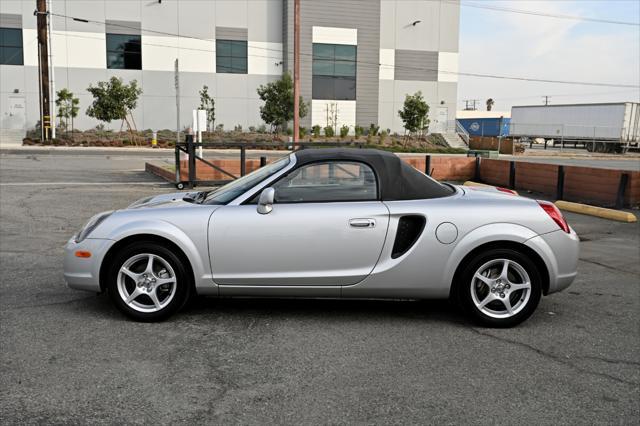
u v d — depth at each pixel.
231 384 3.63
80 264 4.69
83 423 3.12
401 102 48.19
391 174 4.82
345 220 4.62
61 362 3.91
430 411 3.33
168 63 42.34
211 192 5.31
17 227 8.76
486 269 4.73
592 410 3.38
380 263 4.67
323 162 4.80
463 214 4.67
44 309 5.01
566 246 4.75
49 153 27.22
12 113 39.69
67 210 10.32
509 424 3.20
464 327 4.76
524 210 4.74
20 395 3.43
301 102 41.09
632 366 4.03
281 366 3.92
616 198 12.15
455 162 17.84
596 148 46.59
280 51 44.66
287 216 4.63
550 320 4.99
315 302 5.34
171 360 3.99
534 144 60.25
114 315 4.88
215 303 5.26
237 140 40.38
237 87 43.97
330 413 3.28
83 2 40.25
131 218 4.71
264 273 4.66
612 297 5.73
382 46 47.09
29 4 39.12
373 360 4.05
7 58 39.31
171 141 37.34
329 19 45.22
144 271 4.69
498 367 3.97
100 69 41.12
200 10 42.56
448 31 48.56
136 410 3.28
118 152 29.72
